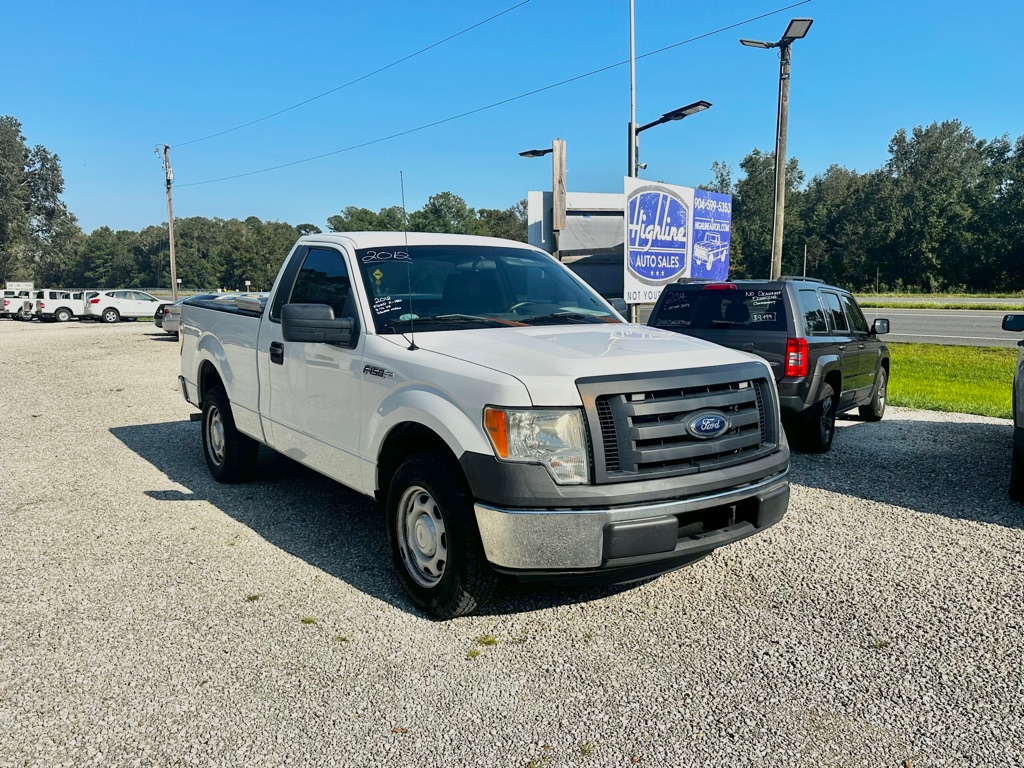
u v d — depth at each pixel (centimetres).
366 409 436
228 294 730
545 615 402
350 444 454
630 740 292
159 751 283
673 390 370
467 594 376
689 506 360
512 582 446
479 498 359
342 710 311
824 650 365
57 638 371
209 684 330
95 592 427
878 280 7788
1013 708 315
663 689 329
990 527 549
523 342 412
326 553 488
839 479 685
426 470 384
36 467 716
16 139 9119
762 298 772
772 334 754
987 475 699
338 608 407
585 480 349
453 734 295
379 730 297
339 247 504
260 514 568
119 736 292
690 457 368
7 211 8150
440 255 507
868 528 547
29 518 561
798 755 283
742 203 9988
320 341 439
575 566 348
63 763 275
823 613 406
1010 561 482
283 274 554
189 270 13138
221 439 652
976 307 3984
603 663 351
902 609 411
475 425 359
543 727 300
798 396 743
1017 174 7394
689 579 453
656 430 359
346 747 287
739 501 381
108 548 496
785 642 373
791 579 452
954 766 277
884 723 304
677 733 297
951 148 9300
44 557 480
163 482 661
